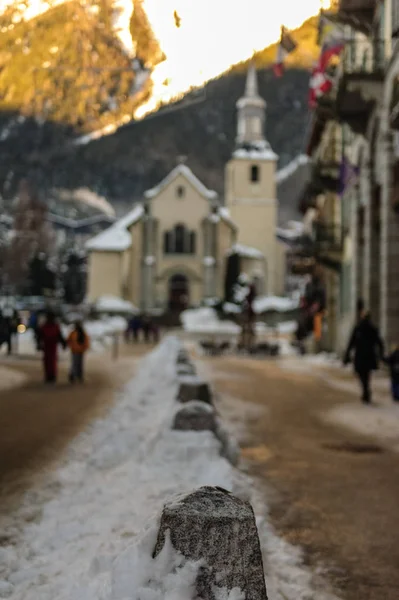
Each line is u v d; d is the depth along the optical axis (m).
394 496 5.94
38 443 8.09
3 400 12.73
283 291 82.75
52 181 99.19
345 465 7.28
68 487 5.96
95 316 69.25
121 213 142.75
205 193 73.44
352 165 24.77
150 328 49.06
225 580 2.48
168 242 73.06
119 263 77.81
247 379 18.84
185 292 73.56
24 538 4.50
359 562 4.29
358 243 24.88
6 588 3.54
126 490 5.47
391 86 18.91
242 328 38.50
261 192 83.44
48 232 104.19
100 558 3.40
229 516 2.55
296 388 16.38
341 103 21.22
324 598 3.70
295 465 7.24
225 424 9.92
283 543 4.57
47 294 82.56
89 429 9.15
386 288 19.69
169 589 2.42
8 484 6.02
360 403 13.21
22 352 30.09
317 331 37.47
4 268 89.50
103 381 17.17
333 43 19.44
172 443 6.25
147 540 2.63
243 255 77.19
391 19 18.20
